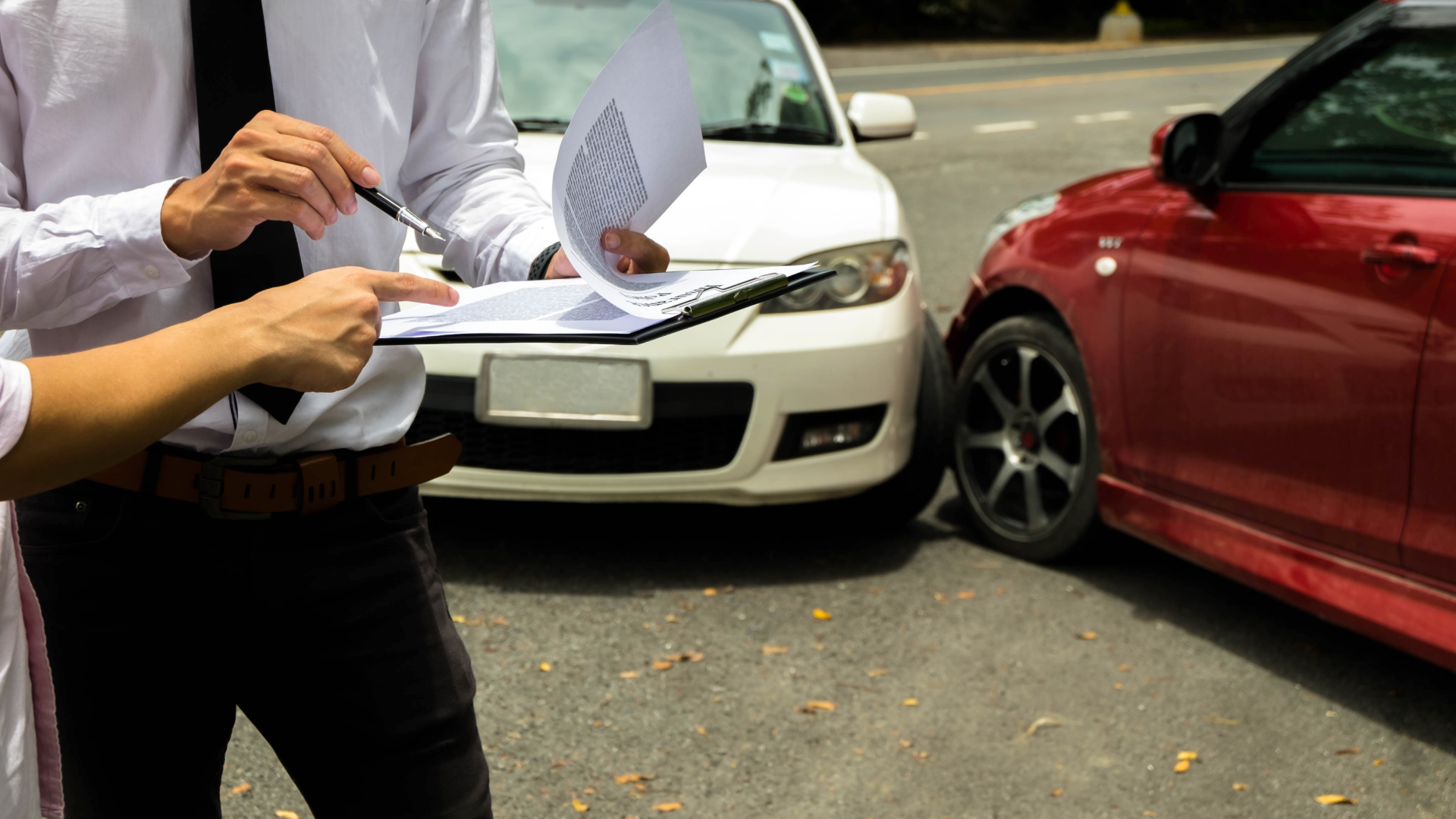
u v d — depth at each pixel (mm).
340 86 1279
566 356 3275
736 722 2791
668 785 2543
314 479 1310
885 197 3793
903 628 3277
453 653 1419
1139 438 3369
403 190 1528
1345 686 3033
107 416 874
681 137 1310
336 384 992
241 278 1229
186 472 1271
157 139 1207
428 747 1391
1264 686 3029
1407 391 2668
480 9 1501
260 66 1215
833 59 23078
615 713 2807
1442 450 2605
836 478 3518
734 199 3561
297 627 1341
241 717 2754
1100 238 3484
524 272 1425
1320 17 33656
